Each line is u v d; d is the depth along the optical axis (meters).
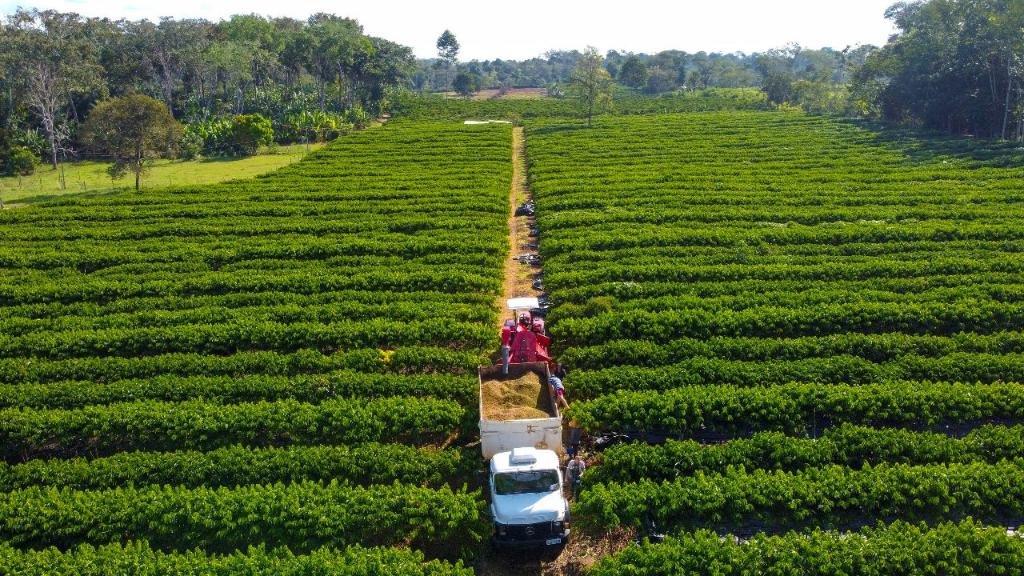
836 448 22.27
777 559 17.55
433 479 22.12
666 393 25.27
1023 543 17.66
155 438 24.66
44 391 26.97
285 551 18.55
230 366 29.23
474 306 36.19
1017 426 22.97
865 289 36.62
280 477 21.97
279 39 138.62
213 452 22.84
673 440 22.77
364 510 19.77
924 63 90.69
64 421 24.72
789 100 148.12
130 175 81.06
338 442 24.47
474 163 80.50
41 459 24.38
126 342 31.98
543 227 51.81
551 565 19.42
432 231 50.06
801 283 37.41
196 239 49.78
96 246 48.22
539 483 19.64
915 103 93.75
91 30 126.56
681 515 20.08
